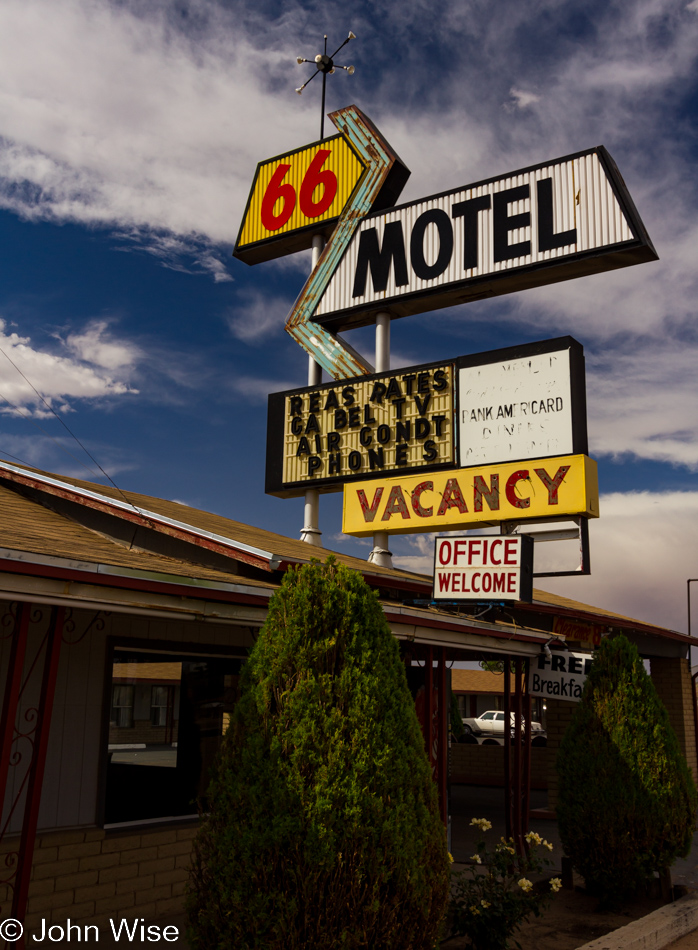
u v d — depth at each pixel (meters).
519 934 7.88
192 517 11.88
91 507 9.92
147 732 8.28
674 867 10.81
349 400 15.84
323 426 16.09
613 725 9.13
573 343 13.44
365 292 16.22
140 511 9.37
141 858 7.81
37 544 5.92
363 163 16.92
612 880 8.73
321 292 16.83
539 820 15.62
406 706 5.48
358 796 4.90
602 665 9.50
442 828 5.48
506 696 11.06
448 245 15.34
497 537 10.48
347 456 15.59
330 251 16.89
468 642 9.90
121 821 7.87
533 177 14.65
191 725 8.75
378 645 5.50
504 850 7.49
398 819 5.01
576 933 7.95
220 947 4.79
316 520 16.14
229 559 9.12
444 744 9.63
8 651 7.11
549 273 14.34
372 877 4.82
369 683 5.25
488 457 13.85
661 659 19.06
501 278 14.62
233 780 5.09
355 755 5.02
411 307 15.91
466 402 14.33
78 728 7.57
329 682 5.18
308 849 4.75
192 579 6.30
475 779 22.75
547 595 17.55
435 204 15.69
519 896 7.27
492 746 22.80
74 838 7.29
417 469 14.59
